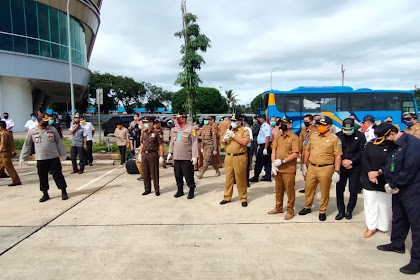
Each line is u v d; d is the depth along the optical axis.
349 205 5.19
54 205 5.97
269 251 3.92
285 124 5.04
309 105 15.57
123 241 4.24
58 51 23.97
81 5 25.67
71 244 4.14
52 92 32.88
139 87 59.62
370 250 3.96
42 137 6.16
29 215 5.36
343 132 5.16
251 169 9.97
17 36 21.20
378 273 3.37
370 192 4.43
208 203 6.09
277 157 5.18
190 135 6.36
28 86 23.55
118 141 11.07
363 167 4.52
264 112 16.56
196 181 8.23
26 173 9.48
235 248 4.01
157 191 6.70
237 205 5.96
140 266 3.54
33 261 3.66
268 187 7.51
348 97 15.59
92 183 7.99
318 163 4.96
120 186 7.63
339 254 3.84
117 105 58.66
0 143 7.41
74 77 25.70
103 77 52.41
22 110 22.84
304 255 3.81
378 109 15.61
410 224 3.64
